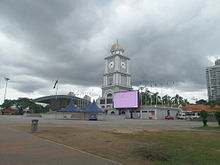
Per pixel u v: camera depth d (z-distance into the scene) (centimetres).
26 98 10738
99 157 711
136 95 6844
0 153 762
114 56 9069
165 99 10725
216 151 809
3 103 9850
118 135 1360
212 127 2150
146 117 6781
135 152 793
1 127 1859
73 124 2648
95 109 5038
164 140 1128
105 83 9144
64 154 756
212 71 11781
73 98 11656
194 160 664
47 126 2123
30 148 868
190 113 7525
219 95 11275
